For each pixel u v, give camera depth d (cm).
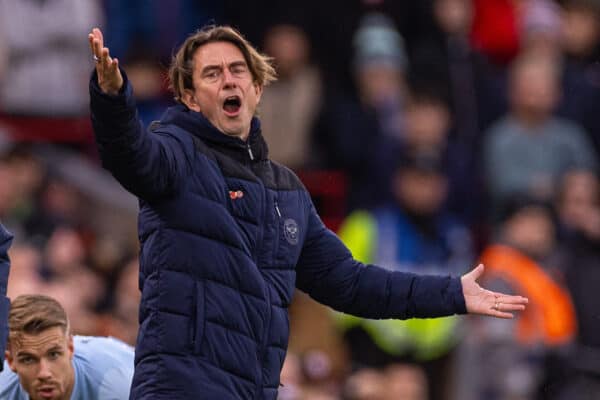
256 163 1919
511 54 4409
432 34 4222
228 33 1909
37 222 3634
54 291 3225
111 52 4181
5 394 2095
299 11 4203
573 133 4166
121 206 3872
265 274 1889
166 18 4228
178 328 1823
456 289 1997
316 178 3978
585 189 3881
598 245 3734
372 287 2006
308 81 4109
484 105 4153
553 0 4556
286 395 3266
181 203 1845
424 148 3922
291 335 3531
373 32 4181
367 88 4091
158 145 1819
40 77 4056
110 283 3503
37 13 4056
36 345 2038
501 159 4106
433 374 3544
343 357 3512
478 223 3988
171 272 1838
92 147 4056
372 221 3650
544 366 3528
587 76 4322
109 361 2136
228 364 1833
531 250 3628
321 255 2002
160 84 4075
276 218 1908
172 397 1811
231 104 1906
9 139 3828
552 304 3566
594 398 3528
